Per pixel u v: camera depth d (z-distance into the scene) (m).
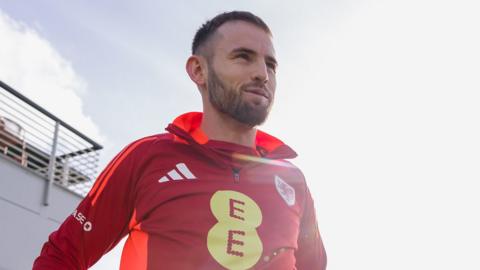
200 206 1.31
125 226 1.43
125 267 1.36
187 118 1.55
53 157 8.27
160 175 1.38
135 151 1.44
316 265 1.71
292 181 1.54
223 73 1.45
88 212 1.43
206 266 1.24
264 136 1.64
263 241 1.31
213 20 1.55
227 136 1.49
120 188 1.42
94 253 1.45
